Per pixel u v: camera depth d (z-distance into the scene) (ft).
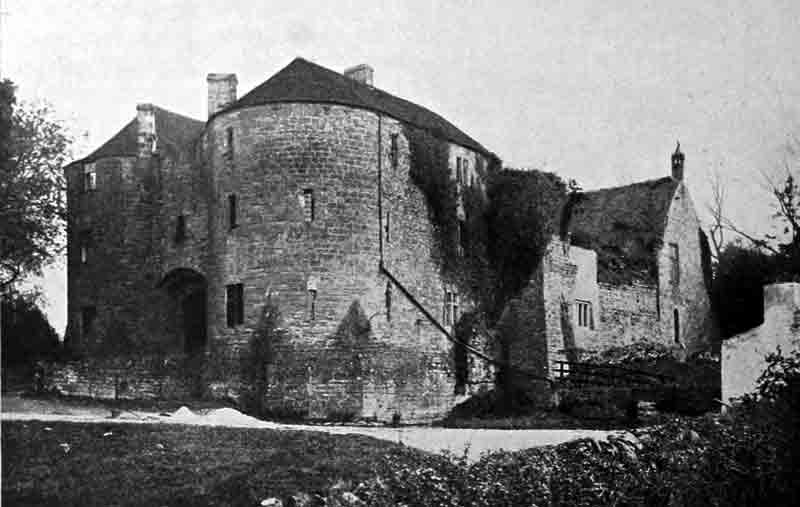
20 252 140.67
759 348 80.74
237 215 129.49
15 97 138.41
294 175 127.24
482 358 150.30
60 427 71.92
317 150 127.95
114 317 150.92
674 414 106.63
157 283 149.18
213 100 143.23
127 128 159.02
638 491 55.62
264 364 122.93
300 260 125.39
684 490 57.77
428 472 51.57
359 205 129.90
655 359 163.22
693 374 137.80
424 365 138.51
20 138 138.10
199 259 143.13
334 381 122.52
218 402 123.03
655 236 195.21
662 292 194.59
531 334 156.66
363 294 128.26
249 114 130.00
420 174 142.92
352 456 62.39
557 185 164.14
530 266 158.10
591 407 129.29
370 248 130.31
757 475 61.72
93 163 155.74
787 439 63.16
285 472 57.57
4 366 137.18
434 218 146.51
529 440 72.59
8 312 144.87
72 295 155.53
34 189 140.05
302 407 120.57
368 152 132.26
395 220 137.08
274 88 132.05
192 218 145.18
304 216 126.82
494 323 157.99
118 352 148.87
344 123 130.21
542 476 52.85
